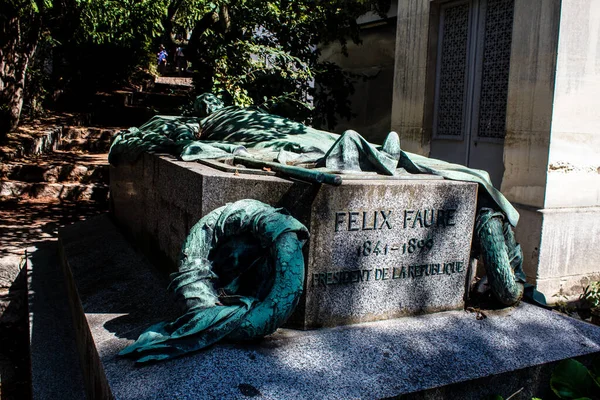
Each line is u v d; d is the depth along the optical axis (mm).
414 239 3361
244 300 2805
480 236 3607
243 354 2729
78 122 11164
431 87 7270
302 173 3139
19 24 9078
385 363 2828
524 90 5781
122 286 3846
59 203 7938
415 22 7379
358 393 2580
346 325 3199
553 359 3088
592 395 3023
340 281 3168
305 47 8789
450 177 3629
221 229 3006
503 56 6277
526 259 5703
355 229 3172
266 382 2562
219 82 7824
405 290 3375
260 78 8227
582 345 3266
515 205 5859
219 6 8031
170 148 4402
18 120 9859
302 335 2996
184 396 2418
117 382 2496
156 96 13578
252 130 4805
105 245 5023
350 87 9273
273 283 2812
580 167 5699
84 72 12531
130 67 13812
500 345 3146
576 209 5707
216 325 2730
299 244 2863
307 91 9148
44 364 3584
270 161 3846
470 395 2840
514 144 5910
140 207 4648
